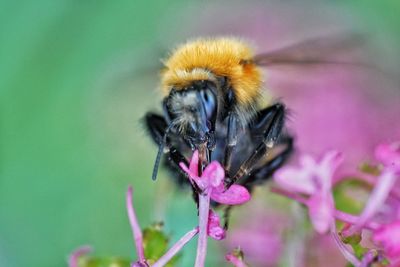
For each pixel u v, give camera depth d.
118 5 0.15
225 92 0.10
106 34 0.15
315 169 0.10
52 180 0.14
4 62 0.14
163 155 0.10
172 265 0.10
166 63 0.10
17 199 0.14
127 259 0.10
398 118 0.14
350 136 0.14
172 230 0.11
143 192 0.13
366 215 0.10
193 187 0.10
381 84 0.15
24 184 0.14
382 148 0.10
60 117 0.15
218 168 0.09
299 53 0.11
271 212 0.12
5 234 0.14
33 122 0.15
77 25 0.15
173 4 0.15
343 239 0.10
